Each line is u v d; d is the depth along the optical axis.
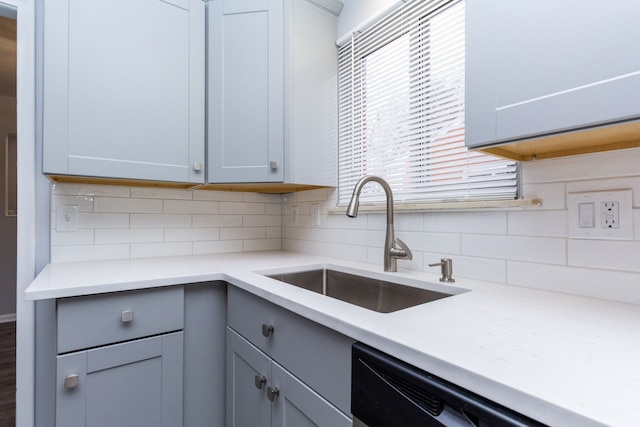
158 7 1.49
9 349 2.69
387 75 1.51
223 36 1.61
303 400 0.86
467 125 0.80
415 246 1.34
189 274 1.25
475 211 1.13
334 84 1.78
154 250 1.77
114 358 1.11
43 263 1.48
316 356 0.82
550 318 0.71
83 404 1.06
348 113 1.74
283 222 2.20
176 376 1.23
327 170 1.73
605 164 0.84
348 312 0.75
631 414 0.37
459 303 0.83
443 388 0.51
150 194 1.76
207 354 1.32
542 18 0.68
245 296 1.17
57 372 1.02
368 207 1.53
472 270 1.14
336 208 1.73
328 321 0.74
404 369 0.57
